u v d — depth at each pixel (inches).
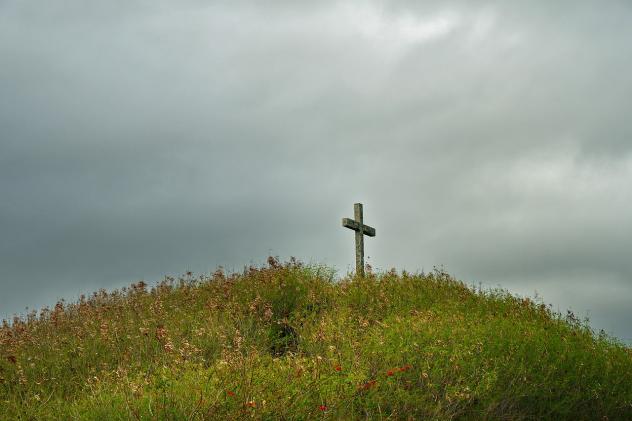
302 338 484.4
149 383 350.9
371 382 337.7
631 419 391.5
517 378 376.2
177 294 621.3
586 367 412.8
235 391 318.3
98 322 550.0
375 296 564.7
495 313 537.0
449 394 343.9
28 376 439.2
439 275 630.5
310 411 317.1
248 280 613.6
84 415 328.5
